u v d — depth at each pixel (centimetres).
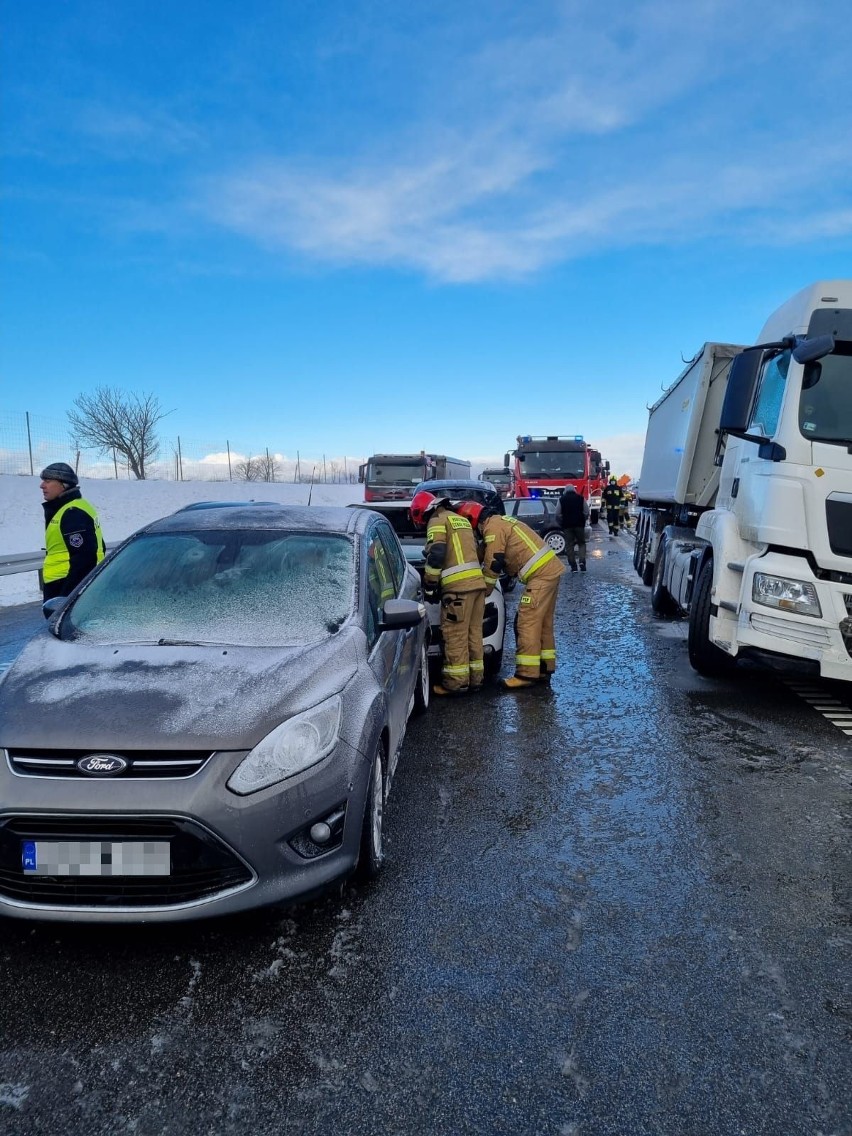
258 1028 239
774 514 542
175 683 299
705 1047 231
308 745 285
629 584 1352
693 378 990
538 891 322
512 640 877
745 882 331
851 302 560
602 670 725
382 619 392
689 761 484
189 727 274
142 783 262
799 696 638
